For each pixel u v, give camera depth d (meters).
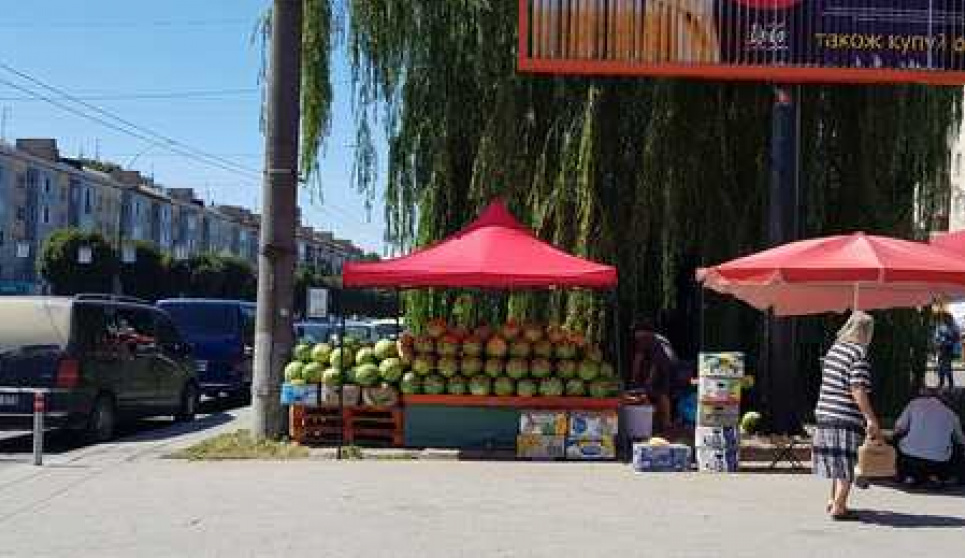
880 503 10.88
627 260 16.52
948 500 11.12
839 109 17.17
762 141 16.88
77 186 87.69
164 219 104.81
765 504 10.71
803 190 16.77
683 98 16.61
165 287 72.50
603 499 10.85
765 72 15.31
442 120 17.61
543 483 11.78
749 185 16.94
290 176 14.82
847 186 17.06
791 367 15.16
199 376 20.62
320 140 17.53
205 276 75.44
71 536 8.95
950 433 11.88
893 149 16.94
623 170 16.69
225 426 18.28
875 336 17.39
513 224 15.13
